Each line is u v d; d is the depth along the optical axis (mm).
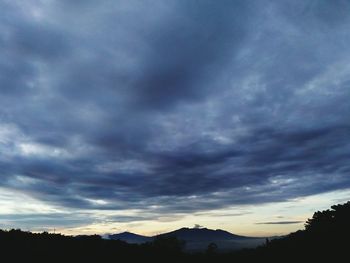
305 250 36281
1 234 42000
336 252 32031
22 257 33969
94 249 43156
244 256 46469
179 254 53250
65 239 46406
